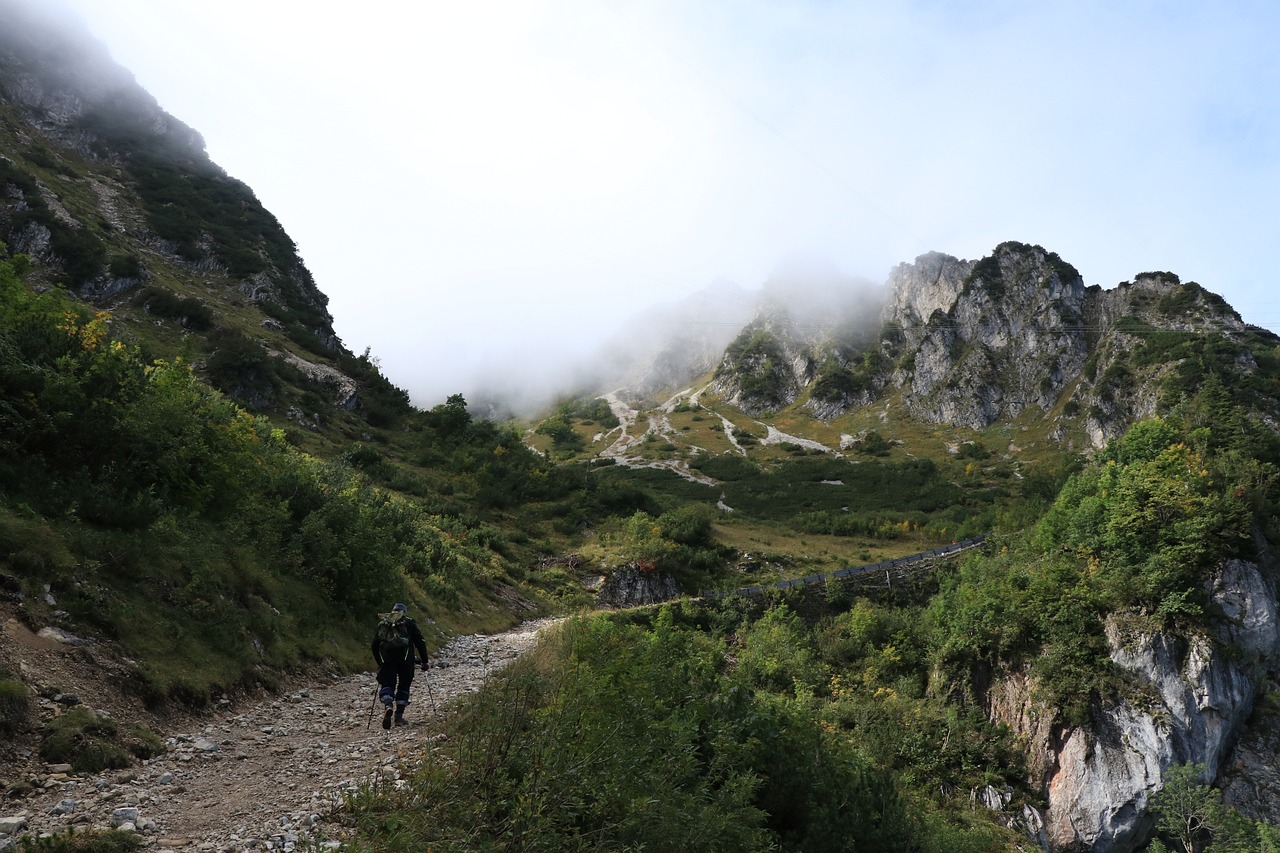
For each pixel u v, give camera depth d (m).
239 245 94.88
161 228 88.81
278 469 19.30
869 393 166.38
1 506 9.66
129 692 8.68
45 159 86.94
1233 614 30.16
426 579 26.30
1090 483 38.66
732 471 126.38
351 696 12.33
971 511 88.94
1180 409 43.56
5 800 5.98
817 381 175.75
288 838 5.77
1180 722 28.11
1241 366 102.31
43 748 6.88
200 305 67.38
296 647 13.41
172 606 10.96
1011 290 158.00
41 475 10.89
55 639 8.48
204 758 8.07
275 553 15.83
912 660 35.50
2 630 7.98
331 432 62.31
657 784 7.09
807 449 143.38
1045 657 30.86
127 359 14.15
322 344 83.38
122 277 67.19
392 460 62.66
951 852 17.20
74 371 12.69
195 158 113.56
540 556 50.50
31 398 11.71
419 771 6.96
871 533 81.50
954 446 131.75
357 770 7.64
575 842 5.95
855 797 12.99
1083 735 28.36
